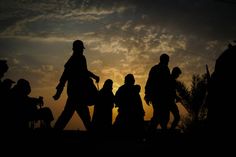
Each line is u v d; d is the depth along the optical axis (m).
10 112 10.69
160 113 13.55
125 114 14.21
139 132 14.19
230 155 10.33
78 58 11.37
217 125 10.81
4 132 10.58
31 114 11.57
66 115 11.30
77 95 11.20
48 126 12.87
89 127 11.32
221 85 10.90
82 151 10.89
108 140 13.97
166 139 13.08
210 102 11.13
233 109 10.67
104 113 14.02
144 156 10.80
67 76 11.27
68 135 12.68
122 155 10.82
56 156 10.23
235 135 10.50
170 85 13.72
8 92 10.82
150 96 13.64
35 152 10.45
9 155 10.20
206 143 10.99
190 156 10.69
